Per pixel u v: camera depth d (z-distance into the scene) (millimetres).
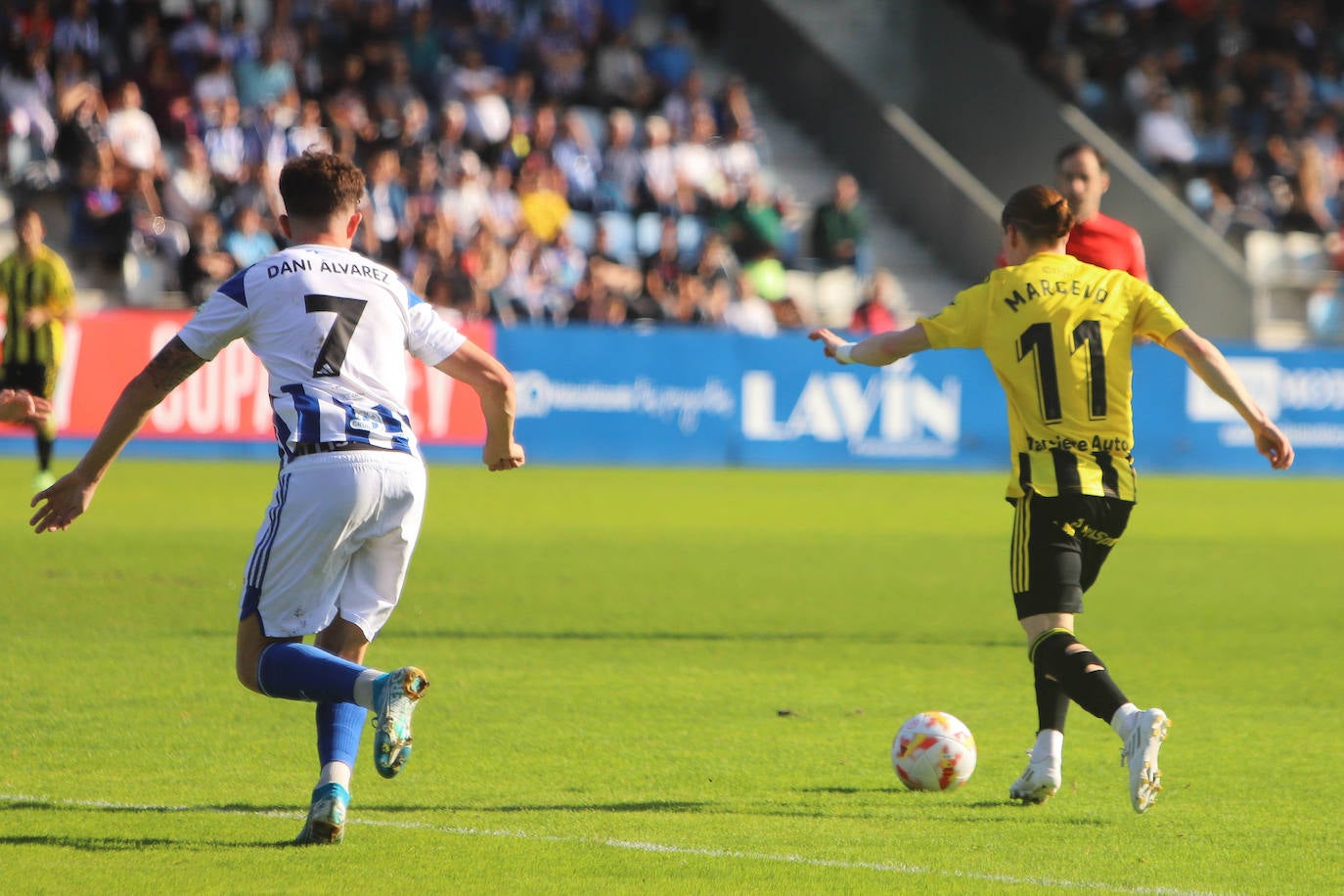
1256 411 18453
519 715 23344
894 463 80125
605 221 87688
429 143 85000
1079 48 109812
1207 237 96750
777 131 107938
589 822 17344
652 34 110062
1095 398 18500
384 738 14680
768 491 64875
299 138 78938
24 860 15281
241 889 14422
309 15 90375
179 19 86938
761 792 18984
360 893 14375
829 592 38000
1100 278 18969
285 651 15531
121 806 17531
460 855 15758
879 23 107750
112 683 24750
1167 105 104562
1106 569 44375
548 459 75188
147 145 78750
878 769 20406
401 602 34625
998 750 21672
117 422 15727
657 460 77062
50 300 51406
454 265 76625
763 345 78438
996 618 34312
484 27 94188
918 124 107375
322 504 15609
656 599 36125
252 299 15977
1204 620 35094
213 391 70625
